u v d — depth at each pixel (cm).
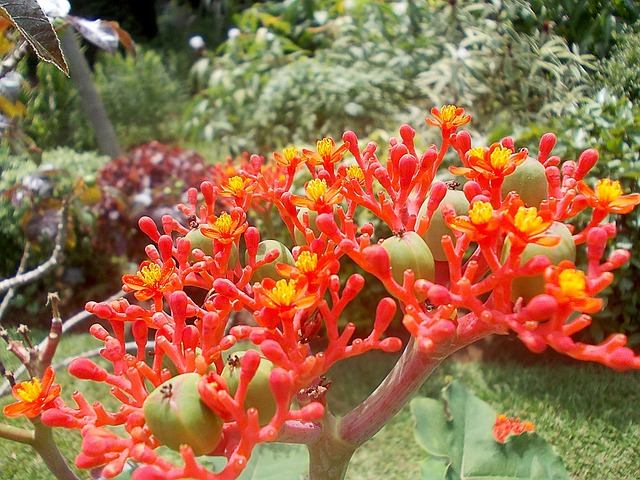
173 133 109
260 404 12
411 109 61
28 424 45
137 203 60
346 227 13
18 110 32
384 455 42
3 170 64
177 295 12
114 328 13
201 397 11
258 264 14
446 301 11
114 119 110
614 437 42
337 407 47
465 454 22
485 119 56
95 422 12
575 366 51
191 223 16
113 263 68
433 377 50
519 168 14
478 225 11
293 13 89
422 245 13
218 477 10
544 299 10
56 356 54
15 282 29
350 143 15
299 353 12
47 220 51
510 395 47
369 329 56
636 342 51
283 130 69
